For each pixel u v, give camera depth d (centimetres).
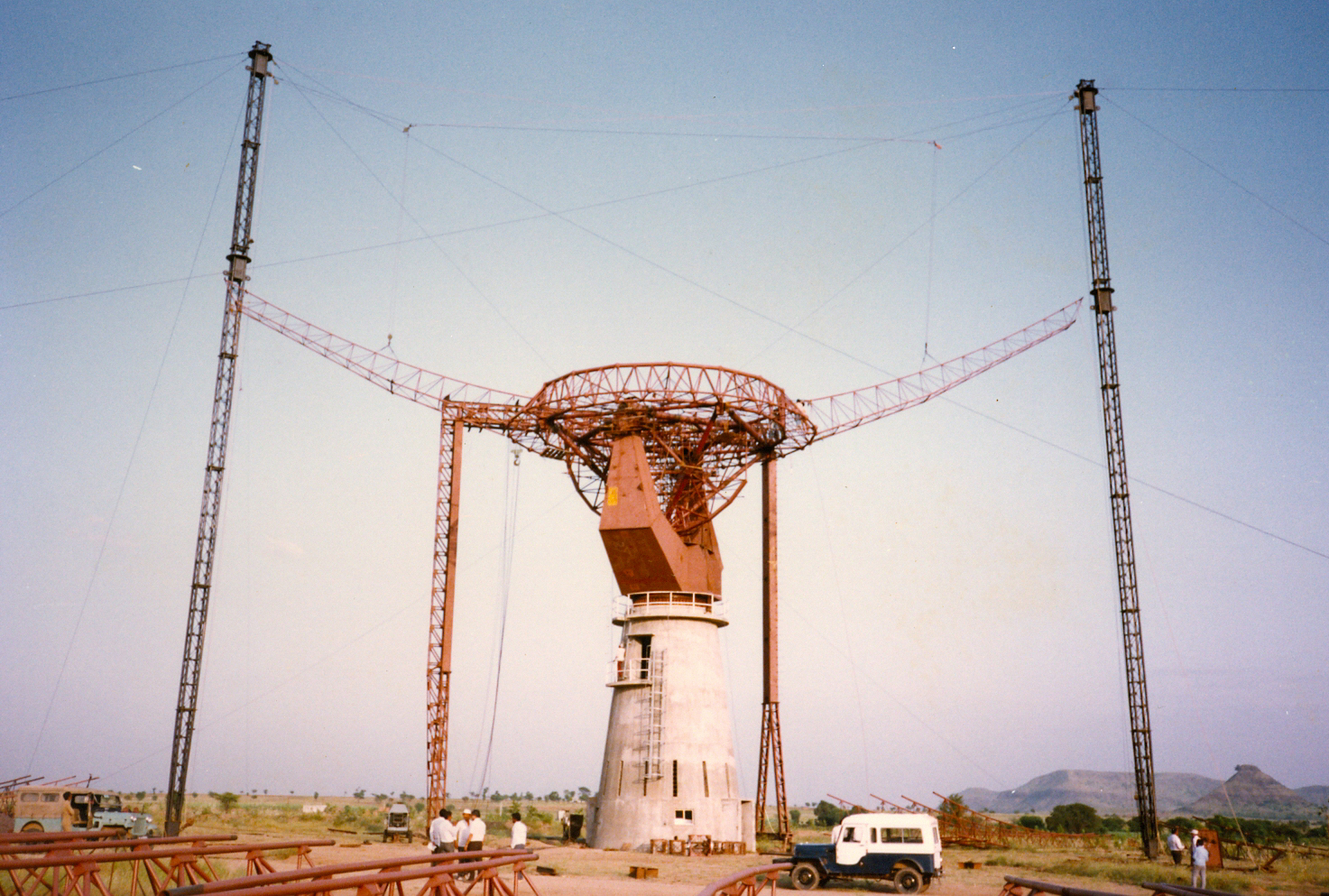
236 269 8144
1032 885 2544
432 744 7888
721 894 2277
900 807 7238
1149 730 6781
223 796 11712
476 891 3866
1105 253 7956
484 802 16850
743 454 7181
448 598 8075
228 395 7938
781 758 7075
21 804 5706
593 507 7225
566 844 7138
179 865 2536
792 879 4369
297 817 10000
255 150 8375
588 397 6588
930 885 4481
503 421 8262
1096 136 8206
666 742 6688
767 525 7356
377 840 7044
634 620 7075
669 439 6938
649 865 5356
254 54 8500
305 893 1803
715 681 7000
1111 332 7794
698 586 7188
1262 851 6594
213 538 7612
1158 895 2395
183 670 7294
